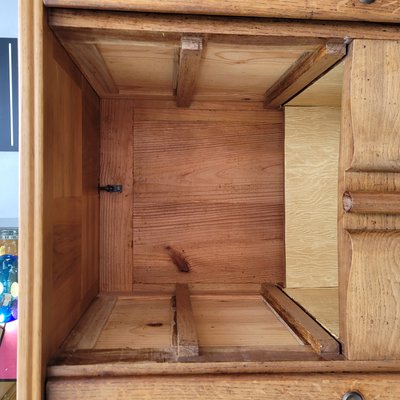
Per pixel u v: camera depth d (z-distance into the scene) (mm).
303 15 490
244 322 666
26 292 449
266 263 860
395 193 516
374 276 516
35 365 452
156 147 842
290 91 734
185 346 508
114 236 832
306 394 500
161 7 472
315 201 861
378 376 507
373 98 518
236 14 485
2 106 992
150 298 795
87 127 715
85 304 703
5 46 998
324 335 547
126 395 485
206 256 852
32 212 452
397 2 500
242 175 861
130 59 615
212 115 854
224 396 494
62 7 467
